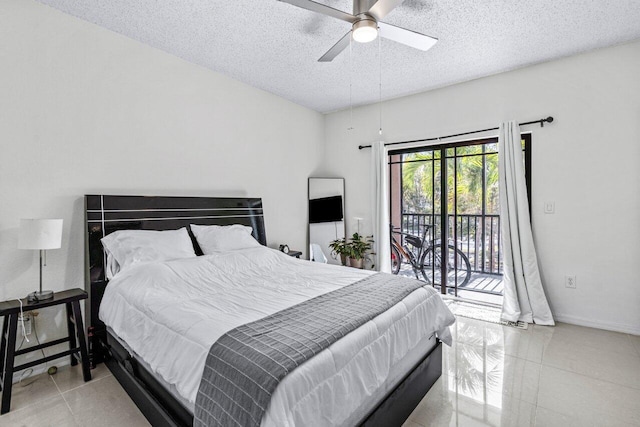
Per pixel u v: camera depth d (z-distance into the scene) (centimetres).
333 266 284
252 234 365
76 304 215
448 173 391
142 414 180
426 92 391
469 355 249
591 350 253
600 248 294
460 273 387
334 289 212
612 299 290
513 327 303
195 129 320
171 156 301
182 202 303
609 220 289
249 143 374
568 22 244
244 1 219
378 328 159
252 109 377
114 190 263
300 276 248
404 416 174
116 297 211
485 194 366
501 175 329
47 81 227
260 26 250
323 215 460
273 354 121
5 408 183
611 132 285
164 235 267
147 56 281
